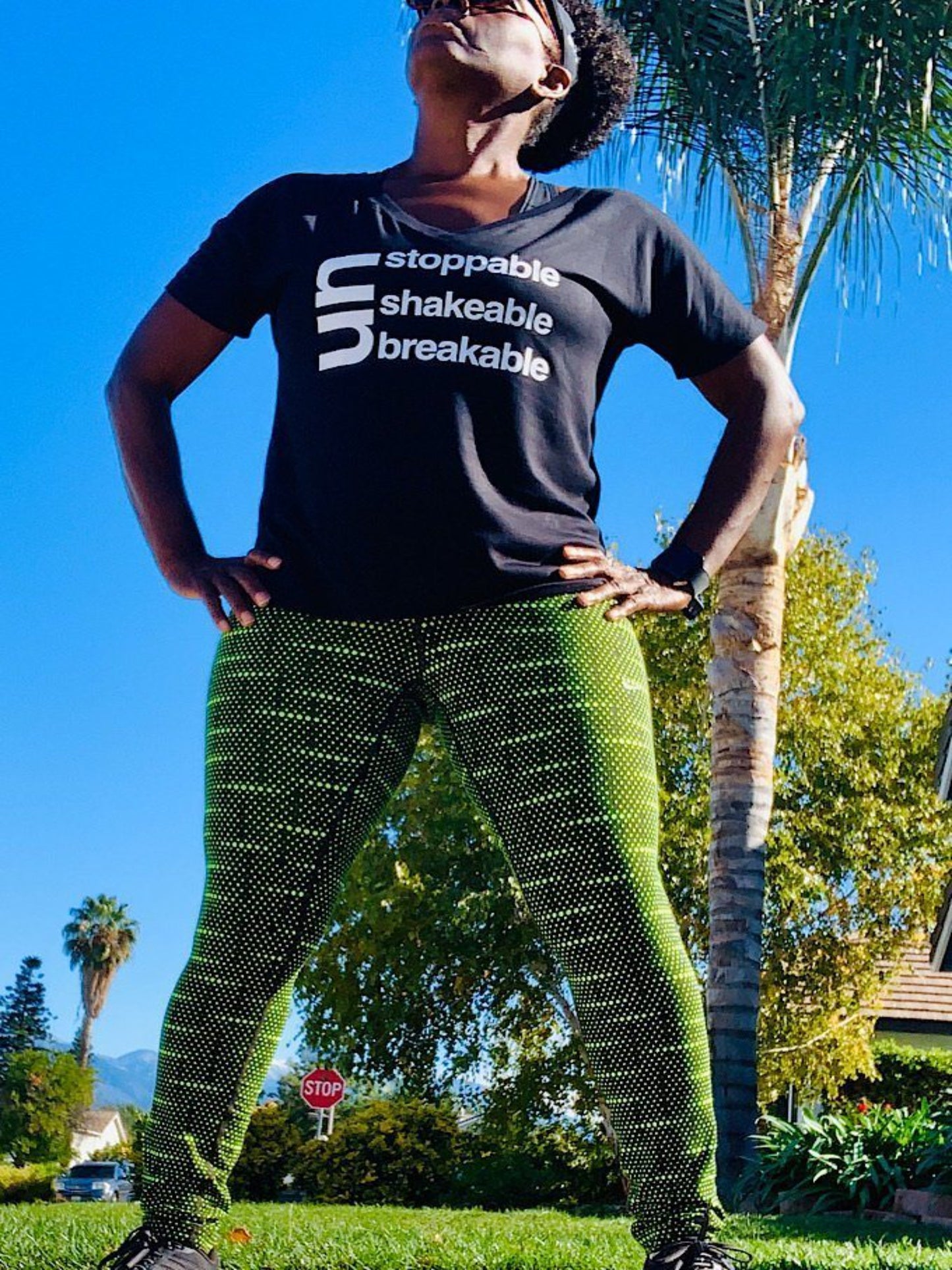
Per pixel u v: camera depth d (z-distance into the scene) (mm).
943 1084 21000
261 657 2221
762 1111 16812
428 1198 20578
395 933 18781
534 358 2209
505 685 2160
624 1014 2127
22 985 60094
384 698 2211
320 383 2236
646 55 11328
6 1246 3264
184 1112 2178
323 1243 4105
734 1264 2141
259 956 2178
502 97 2367
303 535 2250
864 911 19062
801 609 19578
